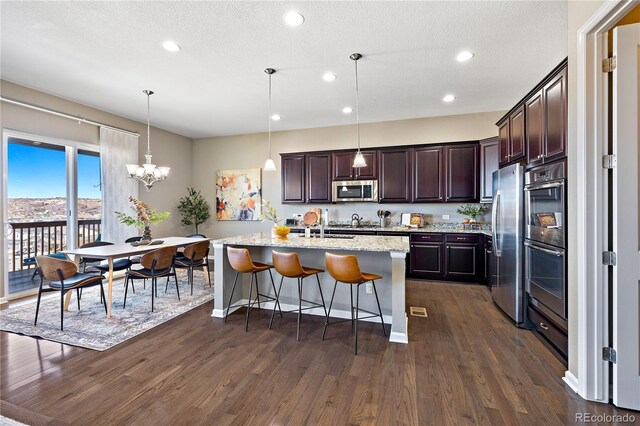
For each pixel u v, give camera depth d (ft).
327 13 7.96
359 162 11.55
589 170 6.07
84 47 9.66
